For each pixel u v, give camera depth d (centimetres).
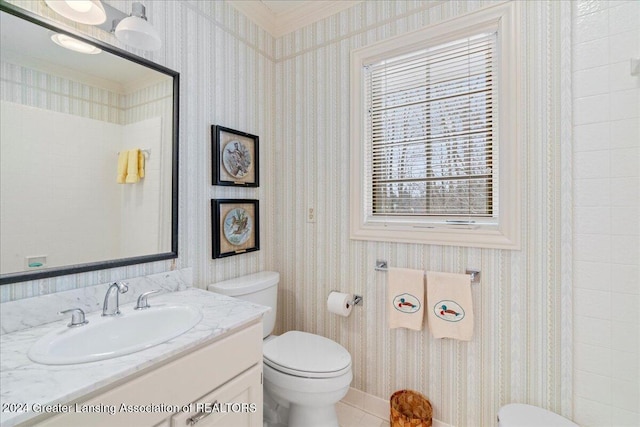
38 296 105
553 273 129
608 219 119
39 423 66
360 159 176
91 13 109
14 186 102
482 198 147
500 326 139
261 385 123
